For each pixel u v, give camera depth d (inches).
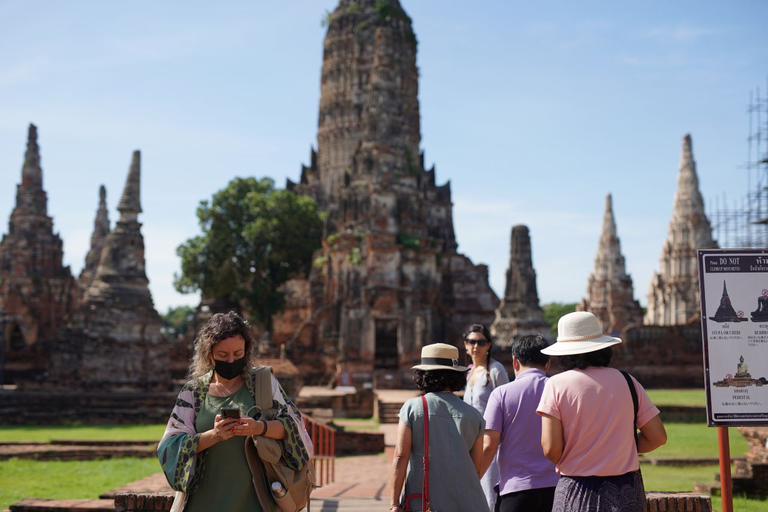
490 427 345.7
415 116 2945.4
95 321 1999.3
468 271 2952.8
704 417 1584.6
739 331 380.8
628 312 4077.3
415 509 310.8
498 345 2372.0
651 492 438.9
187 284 3107.8
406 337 2137.1
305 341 2632.9
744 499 642.8
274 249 3132.4
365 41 3609.7
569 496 289.6
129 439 1242.0
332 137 3585.1
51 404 1754.4
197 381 291.6
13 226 2450.8
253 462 281.0
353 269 2252.7
